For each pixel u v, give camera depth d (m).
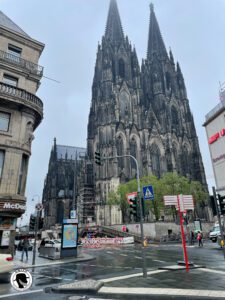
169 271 15.39
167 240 56.09
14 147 27.47
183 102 111.44
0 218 25.50
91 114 95.81
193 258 22.44
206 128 41.22
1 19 34.31
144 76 112.56
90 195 81.25
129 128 87.25
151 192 15.05
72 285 11.66
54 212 101.31
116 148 80.81
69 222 28.45
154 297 9.67
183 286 11.17
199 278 12.81
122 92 94.06
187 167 96.88
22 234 84.25
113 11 112.31
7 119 28.34
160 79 108.06
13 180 26.66
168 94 108.19
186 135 102.50
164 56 117.38
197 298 9.14
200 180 95.25
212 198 18.73
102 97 88.38
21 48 33.12
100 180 75.81
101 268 19.11
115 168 75.50
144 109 97.75
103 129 82.88
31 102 29.59
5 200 25.41
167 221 60.25
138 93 96.12
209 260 20.48
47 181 113.94
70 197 102.38
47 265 22.45
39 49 34.66
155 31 123.56
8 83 30.84
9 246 25.66
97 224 71.19
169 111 103.44
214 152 38.50
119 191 67.56
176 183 67.69
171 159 91.00
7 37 32.16
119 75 98.31
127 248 40.91
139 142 88.56
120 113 89.06
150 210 68.44
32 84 32.75
